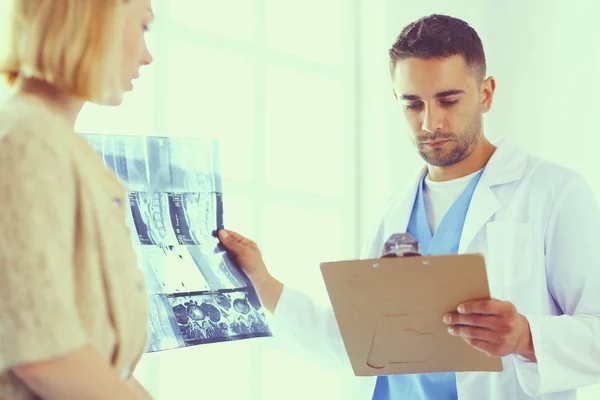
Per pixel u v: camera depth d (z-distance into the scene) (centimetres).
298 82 257
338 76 269
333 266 124
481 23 272
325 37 267
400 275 123
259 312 153
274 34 251
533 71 260
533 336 143
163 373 216
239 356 233
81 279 86
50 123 86
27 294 78
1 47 90
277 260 250
